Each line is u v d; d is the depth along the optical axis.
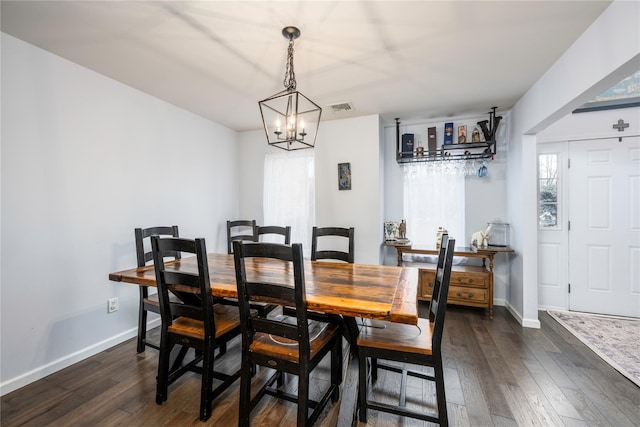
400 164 3.92
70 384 1.99
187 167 3.38
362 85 2.67
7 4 1.59
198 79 2.56
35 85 2.04
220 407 1.77
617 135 3.12
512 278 3.34
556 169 3.34
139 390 1.92
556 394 1.86
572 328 2.87
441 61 2.23
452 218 3.70
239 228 4.23
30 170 2.02
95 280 2.42
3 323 1.89
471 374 2.09
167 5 1.61
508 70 2.38
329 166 3.73
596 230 3.22
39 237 2.07
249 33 1.87
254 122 3.84
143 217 2.85
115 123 2.59
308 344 1.42
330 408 1.77
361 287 1.68
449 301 3.29
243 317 1.52
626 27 1.52
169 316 1.78
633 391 1.89
